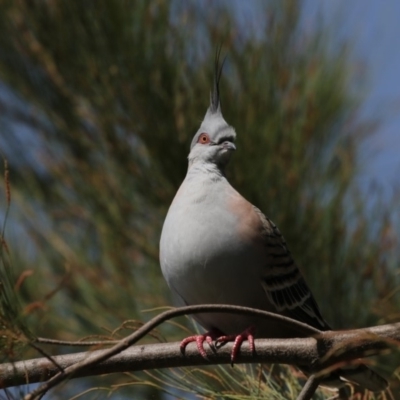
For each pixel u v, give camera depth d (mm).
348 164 10391
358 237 9977
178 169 10438
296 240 10062
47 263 10641
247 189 10062
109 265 10508
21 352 5980
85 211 10734
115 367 7426
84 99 10703
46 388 5930
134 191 10633
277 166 10156
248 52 10445
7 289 5949
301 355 7465
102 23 10383
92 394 9922
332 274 9969
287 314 9320
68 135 10945
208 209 8992
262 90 10352
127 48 10352
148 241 10477
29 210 10836
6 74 10945
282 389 8039
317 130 10539
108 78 10422
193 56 10500
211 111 10086
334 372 7891
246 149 10117
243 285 8992
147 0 10375
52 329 10141
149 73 10352
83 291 10297
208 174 9469
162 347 7566
